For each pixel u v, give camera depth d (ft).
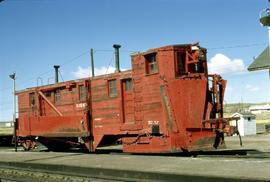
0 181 46.47
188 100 57.77
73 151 81.51
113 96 66.95
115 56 93.50
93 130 70.74
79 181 40.88
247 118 154.20
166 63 58.13
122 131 64.39
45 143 85.66
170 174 35.06
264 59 51.24
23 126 87.45
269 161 42.16
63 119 76.64
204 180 32.24
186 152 57.98
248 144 94.27
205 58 61.21
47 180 43.75
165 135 57.00
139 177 38.19
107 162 49.96
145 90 60.44
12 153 78.89
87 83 72.28
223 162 42.68
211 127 58.34
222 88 61.62
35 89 85.56
